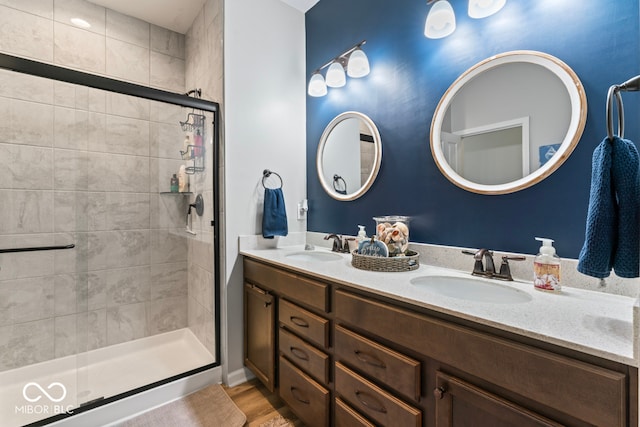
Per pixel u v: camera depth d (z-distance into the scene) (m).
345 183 1.92
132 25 2.29
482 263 1.19
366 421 1.04
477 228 1.27
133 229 2.18
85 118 1.97
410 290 0.99
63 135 1.90
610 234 0.70
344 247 1.83
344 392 1.13
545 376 0.64
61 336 1.91
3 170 1.74
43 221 1.86
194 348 2.21
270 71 2.06
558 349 0.63
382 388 0.99
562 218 1.05
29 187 1.82
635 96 0.90
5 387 1.69
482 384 0.75
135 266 2.20
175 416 1.53
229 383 1.83
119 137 2.10
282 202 2.00
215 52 1.95
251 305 1.79
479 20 1.27
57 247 1.91
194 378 1.76
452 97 1.37
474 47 1.29
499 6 1.10
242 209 1.92
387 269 1.27
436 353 0.83
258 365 1.72
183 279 2.40
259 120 2.00
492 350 0.72
